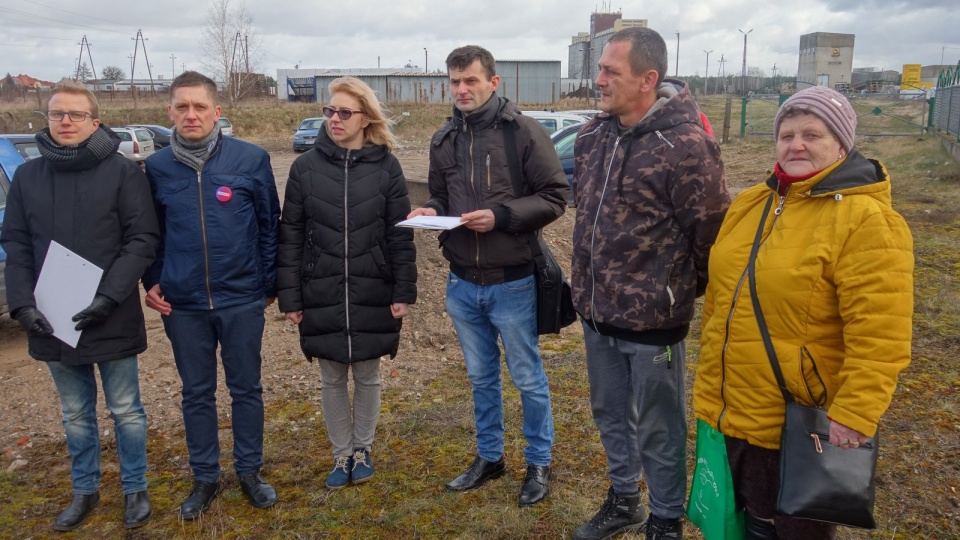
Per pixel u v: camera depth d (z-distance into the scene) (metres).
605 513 2.90
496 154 2.96
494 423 3.29
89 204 2.87
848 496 1.91
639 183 2.46
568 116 12.24
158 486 3.41
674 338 2.56
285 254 3.17
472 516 3.05
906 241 1.90
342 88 3.05
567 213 9.40
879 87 49.53
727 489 2.25
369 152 3.13
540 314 3.05
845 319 1.93
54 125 2.80
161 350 5.21
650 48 2.43
